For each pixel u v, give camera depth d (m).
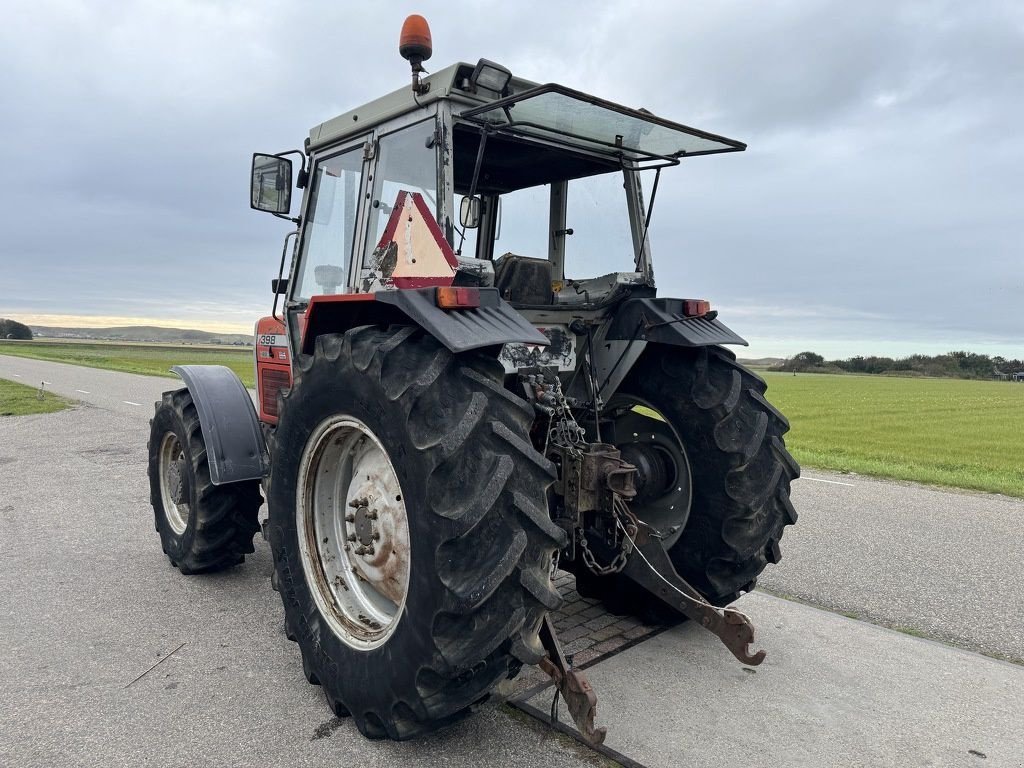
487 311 2.62
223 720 2.87
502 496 2.33
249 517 4.40
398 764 2.56
